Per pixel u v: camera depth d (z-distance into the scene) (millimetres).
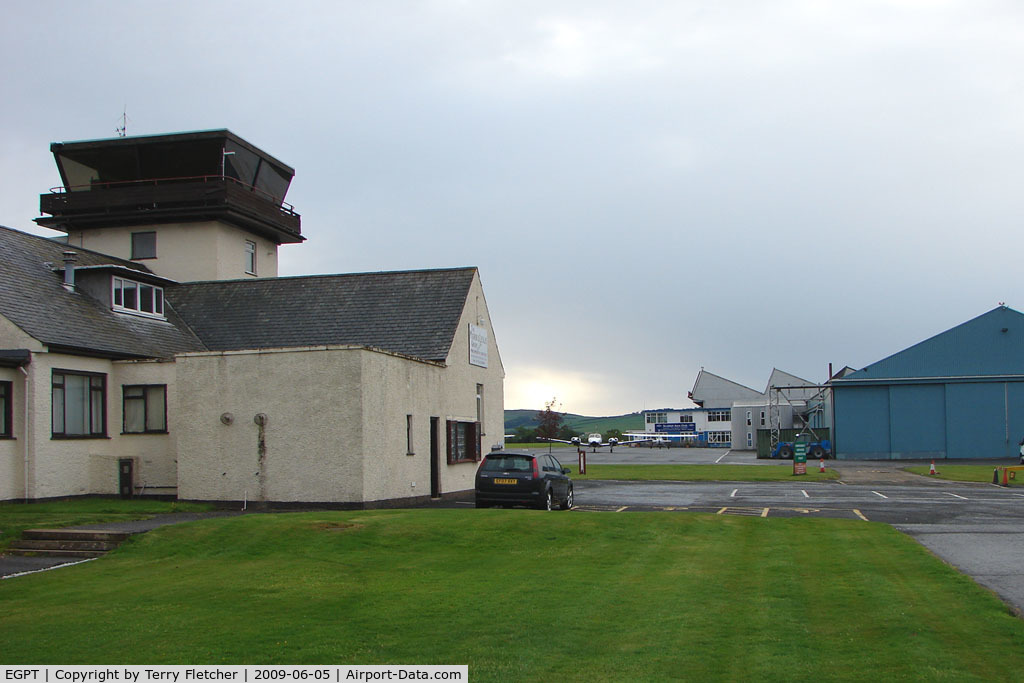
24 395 23016
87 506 22156
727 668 8320
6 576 14266
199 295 33438
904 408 62719
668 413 113125
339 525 17719
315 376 23094
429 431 27594
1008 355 61688
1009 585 12578
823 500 28172
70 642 9594
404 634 9781
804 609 10914
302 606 11383
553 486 23484
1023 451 51688
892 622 10125
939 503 26750
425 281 32125
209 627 10227
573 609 11008
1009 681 7852
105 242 37875
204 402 23766
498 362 36344
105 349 25469
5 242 27438
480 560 15148
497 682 7926
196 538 16797
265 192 40031
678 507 25500
